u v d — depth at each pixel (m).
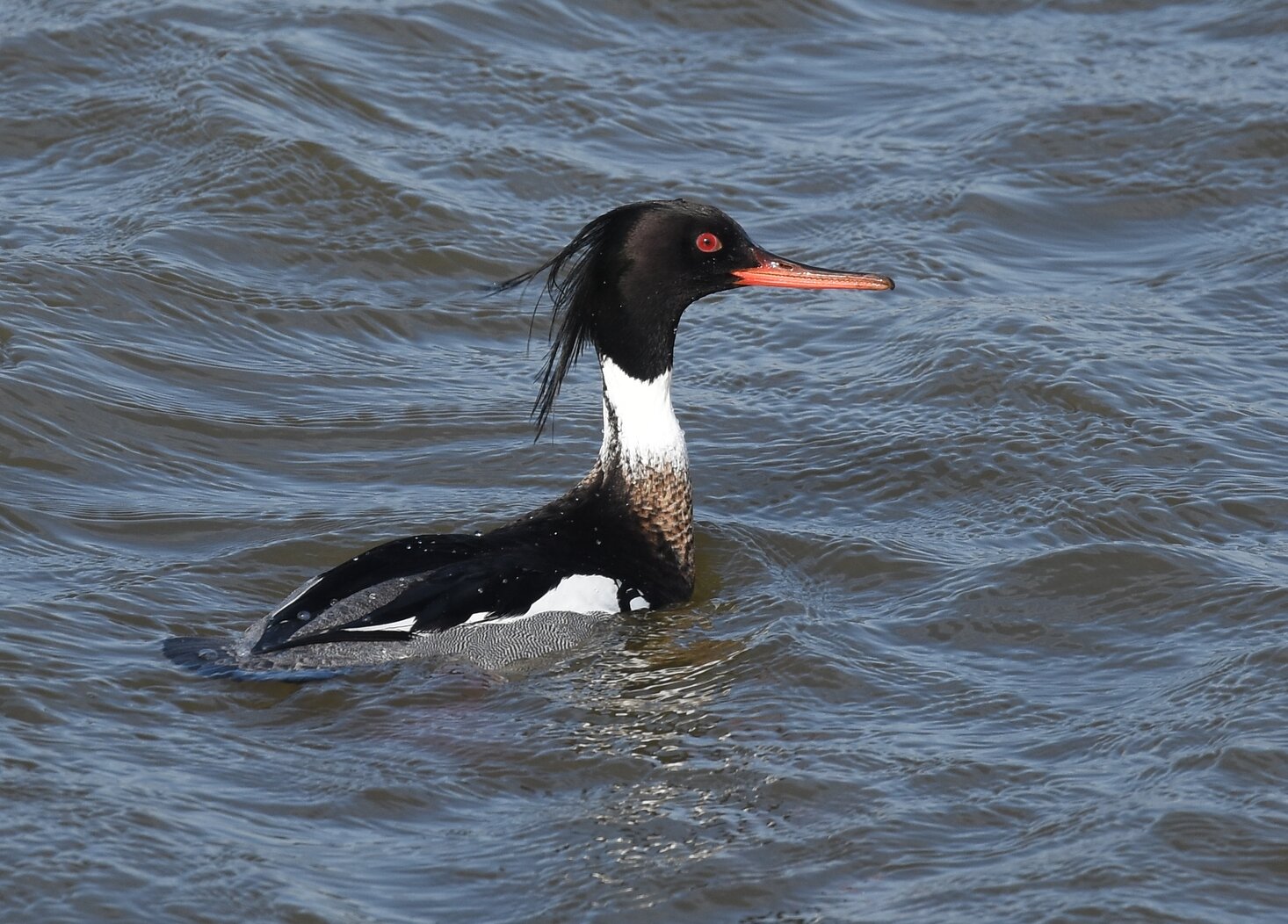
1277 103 21.11
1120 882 9.64
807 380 16.52
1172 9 23.73
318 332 17.16
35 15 21.44
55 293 16.80
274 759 10.68
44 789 10.12
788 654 12.09
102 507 14.12
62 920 9.13
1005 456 15.12
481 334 17.47
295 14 21.98
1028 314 17.31
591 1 23.14
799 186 19.88
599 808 10.33
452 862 9.81
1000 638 12.48
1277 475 14.62
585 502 13.19
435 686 11.55
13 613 12.15
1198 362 16.48
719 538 13.98
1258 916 9.43
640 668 11.98
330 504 14.36
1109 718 11.30
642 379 12.97
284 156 19.22
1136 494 14.35
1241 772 10.59
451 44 21.84
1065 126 20.88
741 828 10.16
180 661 11.59
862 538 13.88
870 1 23.97
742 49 22.69
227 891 9.41
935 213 19.41
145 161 19.34
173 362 16.28
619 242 12.96
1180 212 19.62
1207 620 12.52
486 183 19.53
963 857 9.92
